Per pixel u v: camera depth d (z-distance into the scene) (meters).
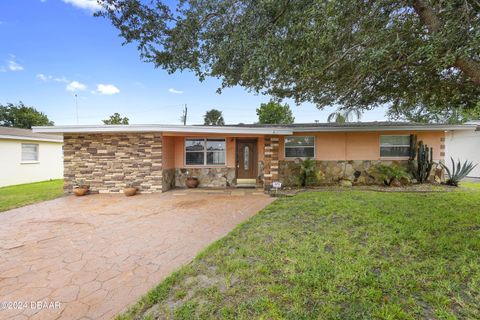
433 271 2.55
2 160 10.07
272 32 3.78
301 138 9.91
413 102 5.73
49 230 4.43
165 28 4.21
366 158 9.70
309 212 5.09
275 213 5.19
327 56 3.78
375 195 6.77
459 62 3.32
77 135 8.41
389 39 3.54
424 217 4.47
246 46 3.87
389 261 2.80
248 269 2.71
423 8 3.43
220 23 4.21
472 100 5.16
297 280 2.43
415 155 9.45
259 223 4.49
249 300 2.14
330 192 7.52
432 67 3.48
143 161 8.39
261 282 2.44
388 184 8.97
